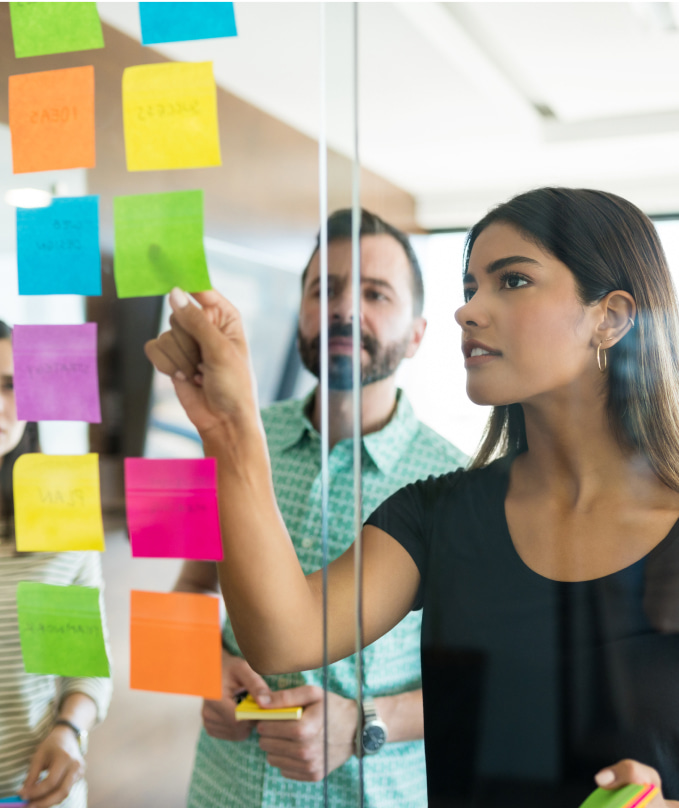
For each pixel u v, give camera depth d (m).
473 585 0.52
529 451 0.51
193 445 0.57
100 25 0.56
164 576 0.58
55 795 0.61
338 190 0.53
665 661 0.49
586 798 0.50
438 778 0.53
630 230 0.49
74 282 0.58
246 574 0.55
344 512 0.55
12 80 0.58
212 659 0.56
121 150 0.57
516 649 0.51
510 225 0.50
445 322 0.52
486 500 0.52
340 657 0.55
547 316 0.50
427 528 0.53
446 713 0.53
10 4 0.58
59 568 0.60
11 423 0.60
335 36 0.53
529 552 0.51
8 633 0.61
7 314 0.60
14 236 0.60
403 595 0.54
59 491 0.59
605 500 0.50
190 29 0.55
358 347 0.53
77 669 0.60
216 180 0.55
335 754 0.55
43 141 0.58
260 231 0.54
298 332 0.54
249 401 0.56
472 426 0.52
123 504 0.59
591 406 0.50
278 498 0.55
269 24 0.54
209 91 0.54
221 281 0.56
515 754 0.51
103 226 0.57
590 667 0.50
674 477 0.48
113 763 0.60
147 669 0.58
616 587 0.50
